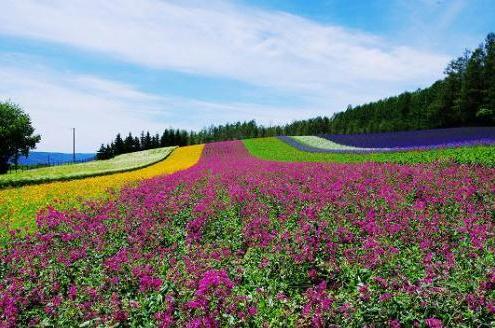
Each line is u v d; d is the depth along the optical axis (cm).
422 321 634
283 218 1344
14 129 8512
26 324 762
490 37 9488
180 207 1611
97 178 3500
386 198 1520
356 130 13775
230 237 1242
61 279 933
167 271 884
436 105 9725
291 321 698
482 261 805
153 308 722
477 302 648
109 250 1125
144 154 9244
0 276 970
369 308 668
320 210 1377
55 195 2528
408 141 5506
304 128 16188
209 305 710
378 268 838
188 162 5778
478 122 9162
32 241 1244
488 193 1564
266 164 4009
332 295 789
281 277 893
